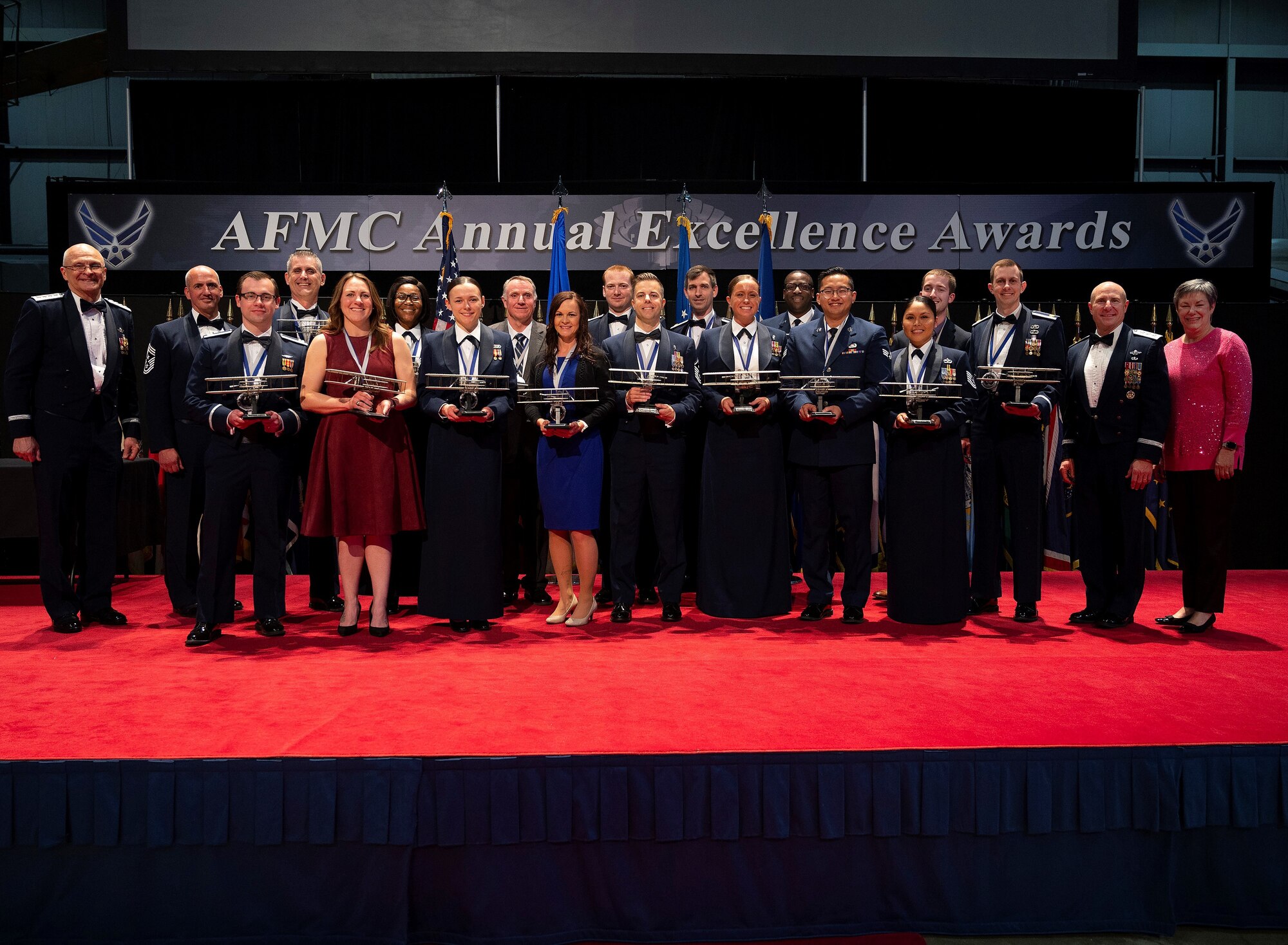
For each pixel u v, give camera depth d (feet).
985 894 8.39
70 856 8.05
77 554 14.88
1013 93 24.11
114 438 13.88
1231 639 12.73
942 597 13.48
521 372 14.94
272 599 12.90
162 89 23.61
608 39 22.34
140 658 11.64
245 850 8.05
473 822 8.01
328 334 12.46
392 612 14.70
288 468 12.93
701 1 22.33
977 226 21.97
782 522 14.12
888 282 22.13
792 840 8.23
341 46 22.13
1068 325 20.89
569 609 14.02
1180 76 34.30
